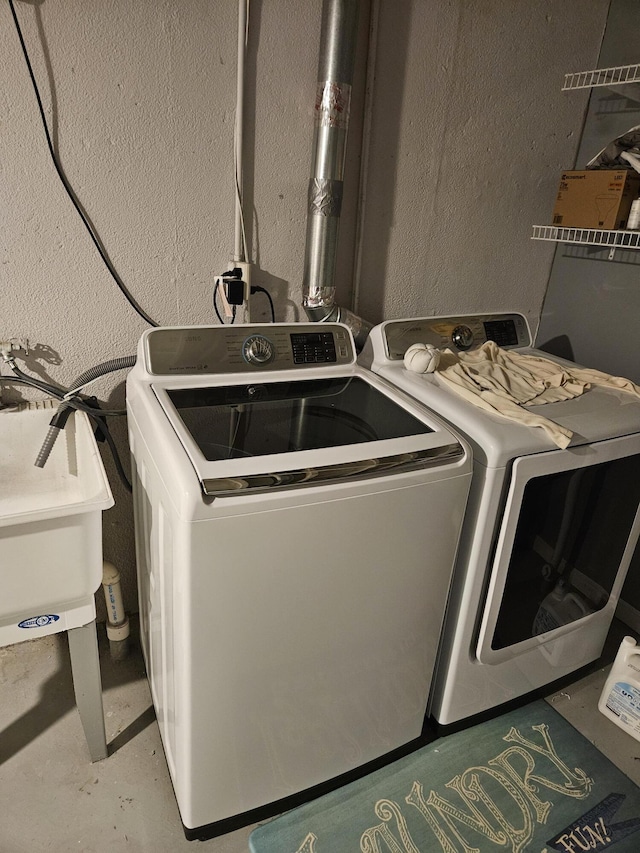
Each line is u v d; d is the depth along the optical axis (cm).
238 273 161
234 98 150
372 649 129
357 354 175
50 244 145
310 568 111
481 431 126
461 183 189
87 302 154
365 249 183
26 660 174
